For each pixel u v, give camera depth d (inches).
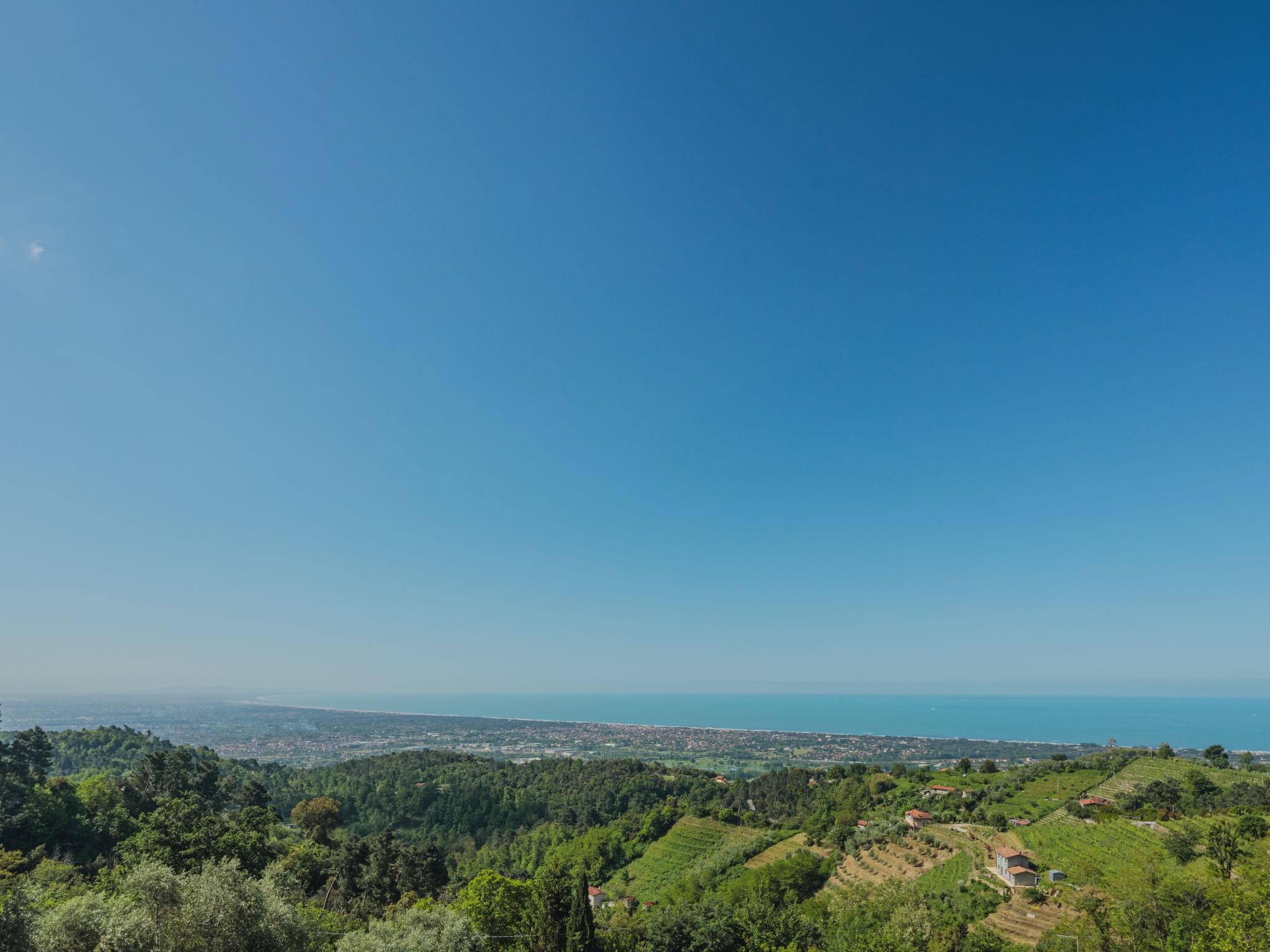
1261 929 1606.8
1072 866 3164.4
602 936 2770.7
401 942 1881.2
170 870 1566.2
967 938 2608.3
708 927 2758.4
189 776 4360.2
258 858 2731.3
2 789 3149.6
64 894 1991.9
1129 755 5900.6
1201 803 4037.9
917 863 3850.9
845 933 2726.4
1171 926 2162.9
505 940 2480.3
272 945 1545.3
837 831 4667.8
